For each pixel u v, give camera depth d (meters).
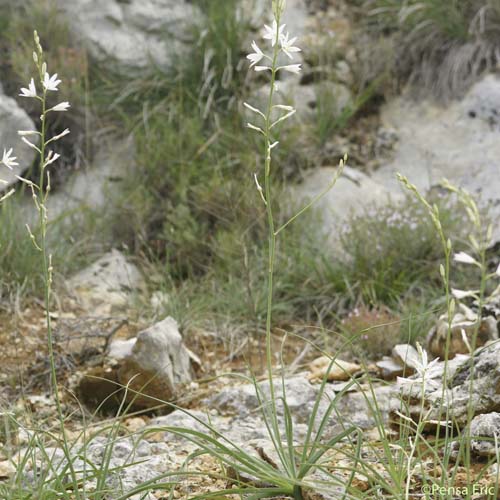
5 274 7.80
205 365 6.87
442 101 10.15
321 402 5.50
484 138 9.69
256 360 6.98
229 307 7.78
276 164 9.45
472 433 4.21
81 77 10.10
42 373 6.25
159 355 5.91
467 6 10.36
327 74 10.26
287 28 10.73
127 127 9.87
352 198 9.23
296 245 8.57
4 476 4.30
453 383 4.79
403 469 3.53
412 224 8.25
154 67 10.12
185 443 4.98
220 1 10.43
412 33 10.33
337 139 9.94
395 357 6.10
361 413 5.33
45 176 9.61
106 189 9.27
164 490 4.08
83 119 9.91
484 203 9.08
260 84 10.16
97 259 8.79
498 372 4.42
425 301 7.68
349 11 11.07
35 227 8.59
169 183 9.36
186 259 8.73
